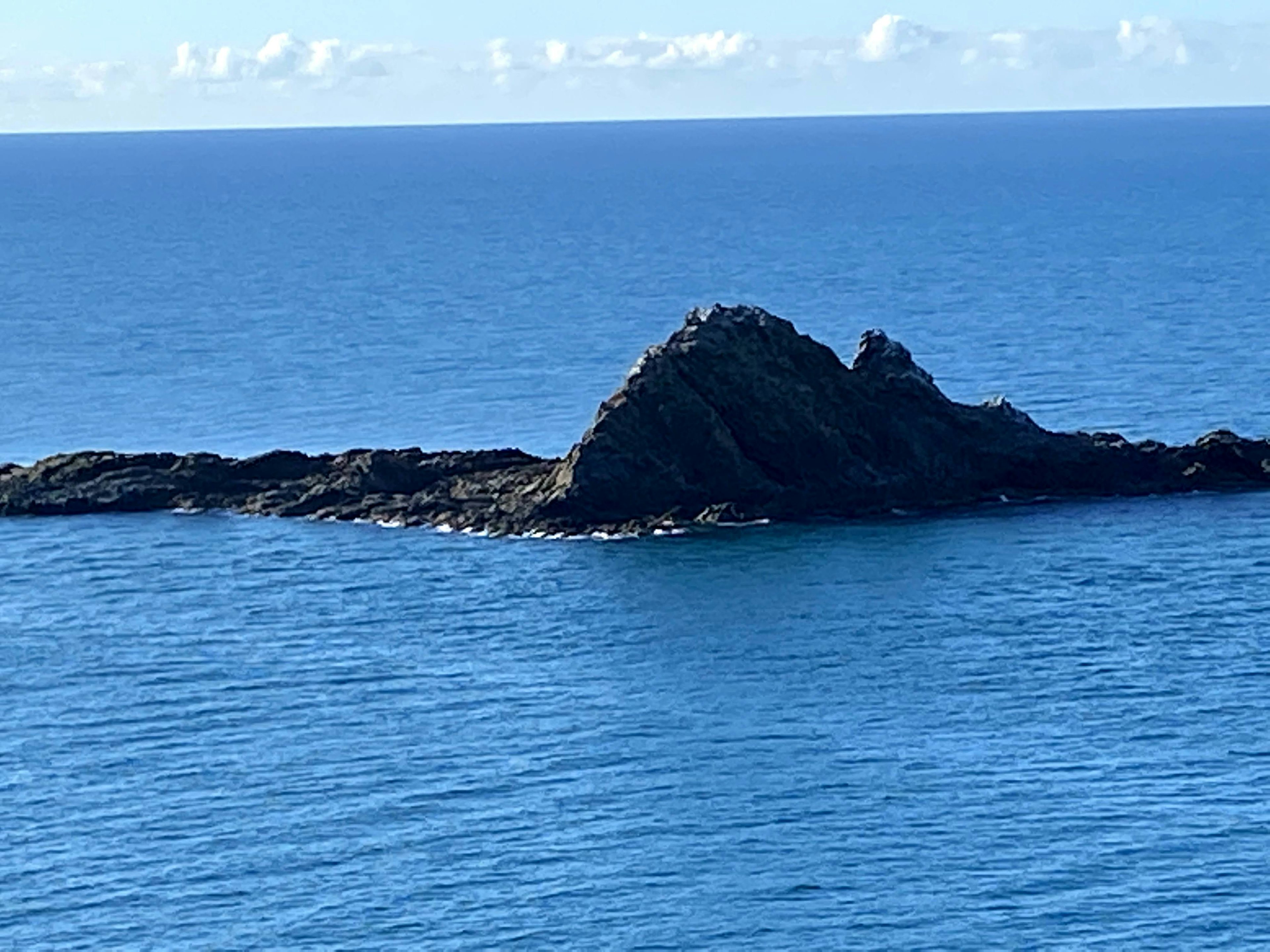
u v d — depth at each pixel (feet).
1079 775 270.87
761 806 262.26
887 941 225.97
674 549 382.63
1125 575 362.53
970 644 327.26
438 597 358.02
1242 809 258.57
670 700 303.27
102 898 238.89
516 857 248.11
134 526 408.87
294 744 288.10
